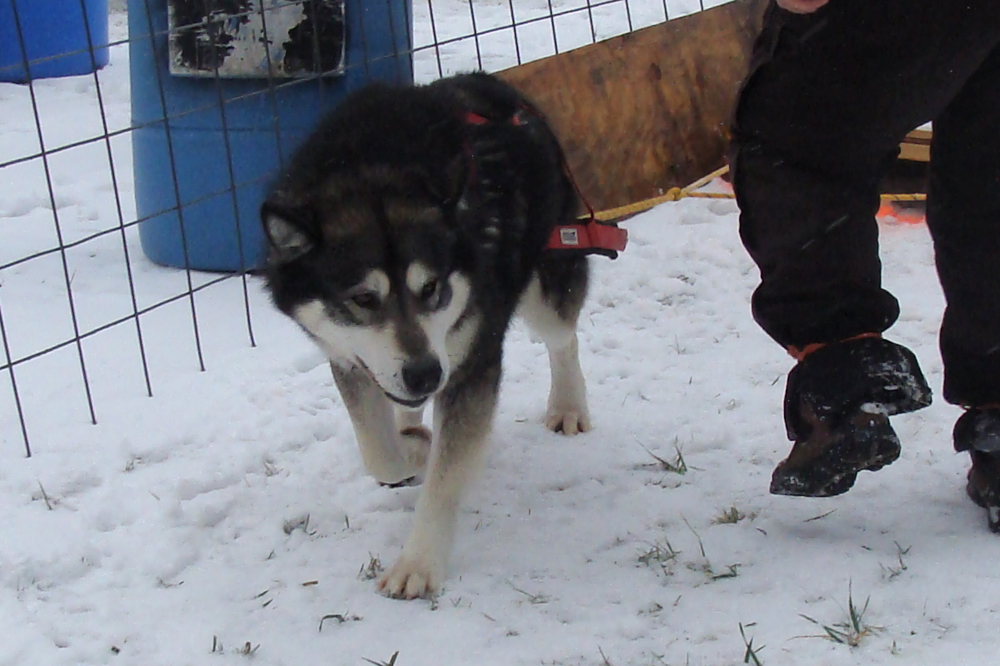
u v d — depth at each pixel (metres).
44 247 4.39
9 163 3.50
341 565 3.10
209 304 4.01
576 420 3.46
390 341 2.99
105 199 4.95
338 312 3.04
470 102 3.24
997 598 2.88
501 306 3.14
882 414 2.95
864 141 2.92
